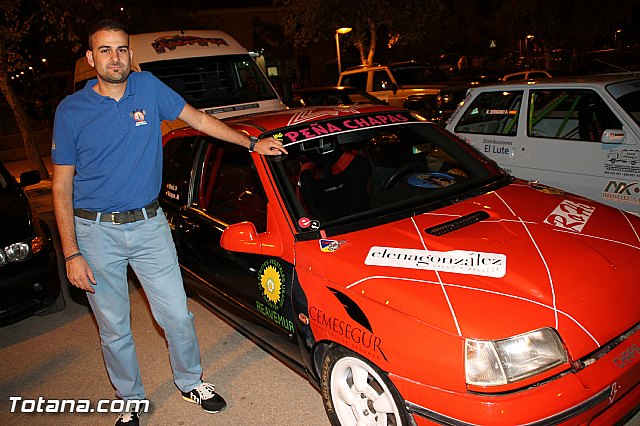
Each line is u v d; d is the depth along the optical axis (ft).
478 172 12.08
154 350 14.02
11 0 37.35
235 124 12.54
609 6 54.85
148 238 9.82
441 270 8.43
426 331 7.55
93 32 8.54
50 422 11.48
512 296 7.76
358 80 47.29
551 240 9.04
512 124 19.43
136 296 17.65
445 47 91.15
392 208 10.57
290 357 10.64
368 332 8.16
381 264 8.79
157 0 77.00
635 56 62.49
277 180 10.52
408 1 53.42
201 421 10.90
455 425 7.23
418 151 12.56
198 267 13.23
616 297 7.98
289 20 58.29
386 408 8.16
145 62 25.75
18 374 13.65
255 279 10.89
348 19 55.26
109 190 9.30
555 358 7.23
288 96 30.40
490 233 9.32
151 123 9.41
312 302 9.23
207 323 15.16
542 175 18.48
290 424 10.41
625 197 16.35
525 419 6.89
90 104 8.89
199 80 26.55
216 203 13.57
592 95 17.29
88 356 14.17
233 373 12.45
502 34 77.30
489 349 7.16
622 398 7.75
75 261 9.14
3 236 14.57
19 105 40.11
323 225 10.09
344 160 11.64
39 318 16.94
